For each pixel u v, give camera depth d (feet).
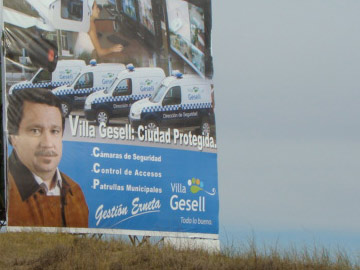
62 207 78.48
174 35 89.30
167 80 87.97
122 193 83.05
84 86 81.46
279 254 65.67
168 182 86.79
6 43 76.84
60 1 80.48
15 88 76.89
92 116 81.76
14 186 75.87
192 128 89.45
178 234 86.74
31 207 76.59
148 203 85.05
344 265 63.93
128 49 85.20
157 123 86.74
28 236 72.90
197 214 88.69
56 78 79.61
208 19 92.48
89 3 82.58
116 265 62.54
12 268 61.52
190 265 63.82
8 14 77.20
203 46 91.66
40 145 77.77
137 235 83.71
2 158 80.74
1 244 68.85
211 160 90.68
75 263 62.18
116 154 83.10
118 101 83.87
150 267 63.82
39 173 77.46
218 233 90.12
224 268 62.85
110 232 81.46
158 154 86.43
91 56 82.28
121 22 84.89
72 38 81.15
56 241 71.72
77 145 80.38
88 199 80.48
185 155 88.53
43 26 79.20
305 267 63.31
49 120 78.59
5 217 79.97
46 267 61.72
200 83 90.79
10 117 76.33
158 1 88.33
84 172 80.53
